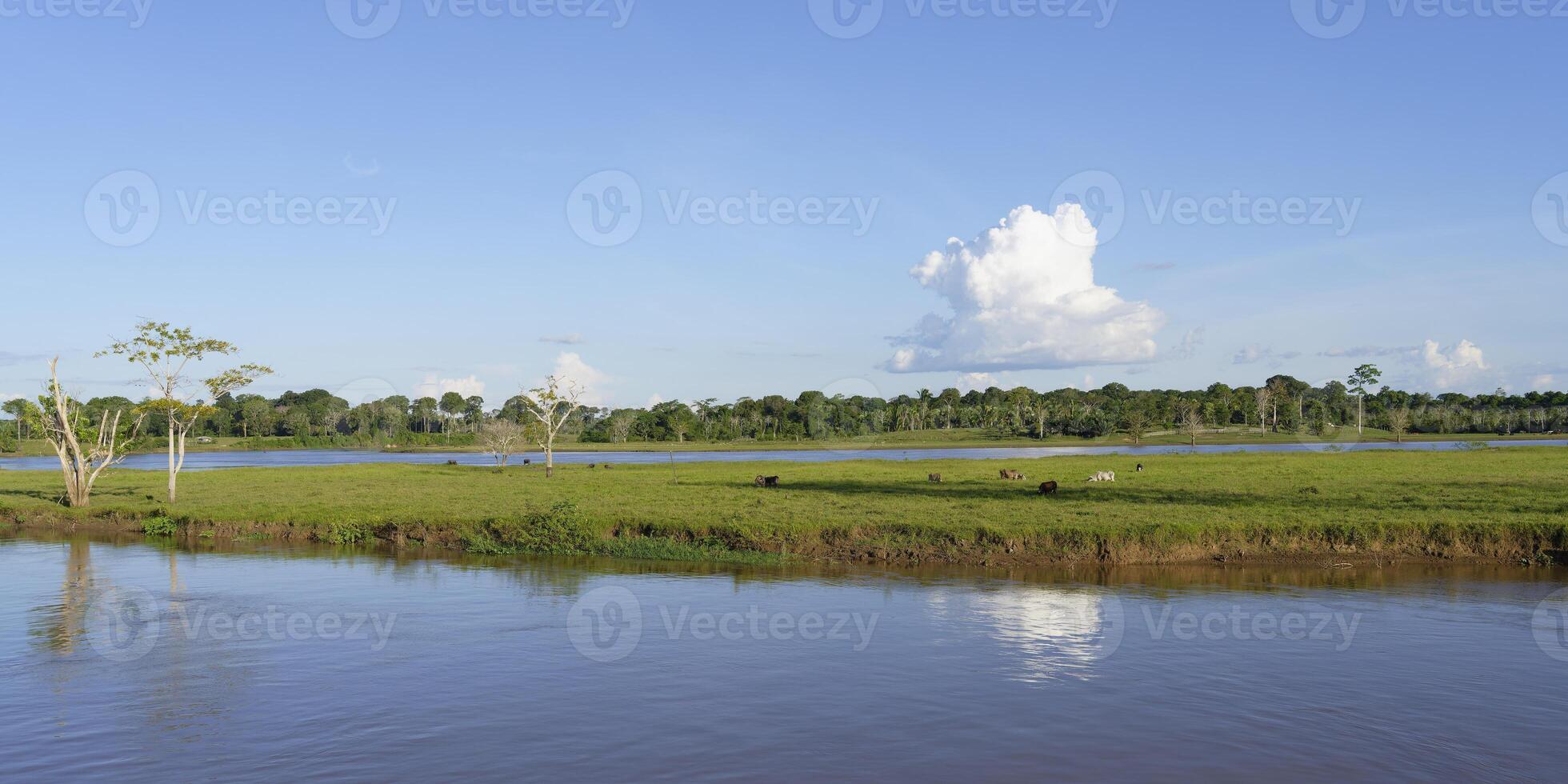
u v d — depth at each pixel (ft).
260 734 43.47
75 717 46.09
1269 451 279.08
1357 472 173.37
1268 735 42.78
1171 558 89.40
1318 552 91.35
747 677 52.01
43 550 103.55
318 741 42.63
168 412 147.74
